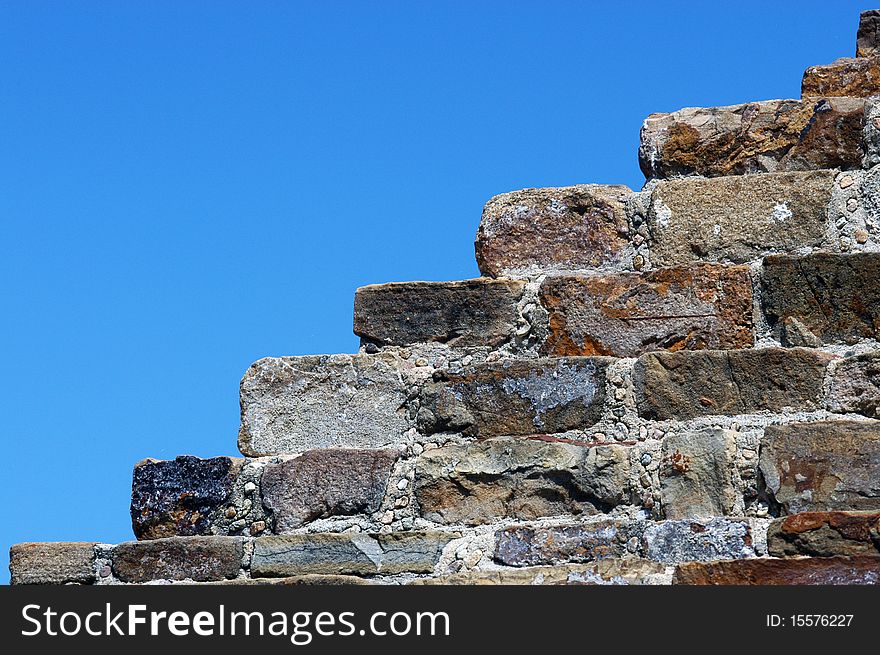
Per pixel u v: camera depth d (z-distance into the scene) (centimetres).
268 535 813
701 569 737
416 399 826
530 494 791
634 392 797
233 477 830
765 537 746
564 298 827
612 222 845
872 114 842
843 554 726
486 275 853
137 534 835
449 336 837
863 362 771
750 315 809
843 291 800
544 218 852
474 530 791
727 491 763
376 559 793
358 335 845
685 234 834
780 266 809
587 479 784
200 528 828
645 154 861
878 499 745
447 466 805
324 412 834
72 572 820
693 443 774
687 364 791
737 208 832
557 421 803
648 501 774
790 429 761
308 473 818
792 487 753
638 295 820
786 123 849
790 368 779
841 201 827
